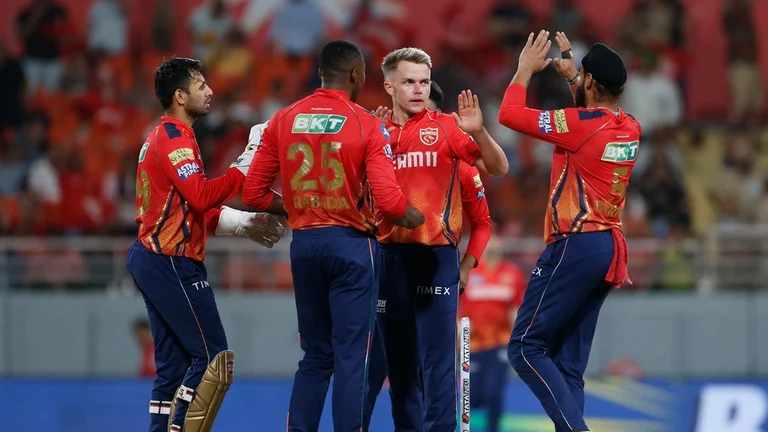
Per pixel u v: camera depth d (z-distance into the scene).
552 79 54.19
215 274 45.31
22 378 43.09
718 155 55.25
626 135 21.28
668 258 46.12
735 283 45.91
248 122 52.41
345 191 20.03
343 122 20.00
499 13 58.28
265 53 57.50
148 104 54.47
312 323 20.59
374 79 55.59
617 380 40.44
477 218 24.03
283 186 20.41
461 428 22.22
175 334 21.88
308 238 20.19
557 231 21.56
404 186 22.02
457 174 22.28
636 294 45.19
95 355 44.06
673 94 56.31
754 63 58.97
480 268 37.44
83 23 58.09
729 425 39.84
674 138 55.28
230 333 44.16
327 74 20.56
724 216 52.62
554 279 21.42
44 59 55.25
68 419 39.84
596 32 59.06
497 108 53.91
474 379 37.16
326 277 20.25
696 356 44.66
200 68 21.77
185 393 21.23
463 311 37.34
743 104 58.78
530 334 21.58
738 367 44.66
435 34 59.12
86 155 51.78
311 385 20.53
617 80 21.48
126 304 44.38
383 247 22.39
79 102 54.09
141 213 21.48
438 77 54.28
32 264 44.94
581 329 22.27
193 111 21.64
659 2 59.16
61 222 49.34
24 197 49.53
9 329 43.94
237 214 22.92
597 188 21.30
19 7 56.78
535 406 39.22
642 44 58.25
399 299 22.31
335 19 58.06
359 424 19.88
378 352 22.73
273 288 45.47
